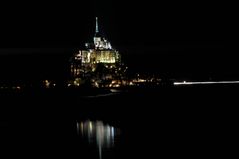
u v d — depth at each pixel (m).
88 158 31.19
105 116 68.31
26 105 105.69
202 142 36.59
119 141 39.16
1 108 95.88
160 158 30.20
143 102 101.75
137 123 55.41
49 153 34.03
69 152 34.09
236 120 54.34
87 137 42.97
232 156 30.00
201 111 70.44
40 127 54.31
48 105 104.56
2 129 53.12
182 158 29.95
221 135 40.72
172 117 61.88
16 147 37.88
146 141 38.53
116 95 148.88
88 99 128.62
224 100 100.56
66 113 77.56
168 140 38.66
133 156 31.27
